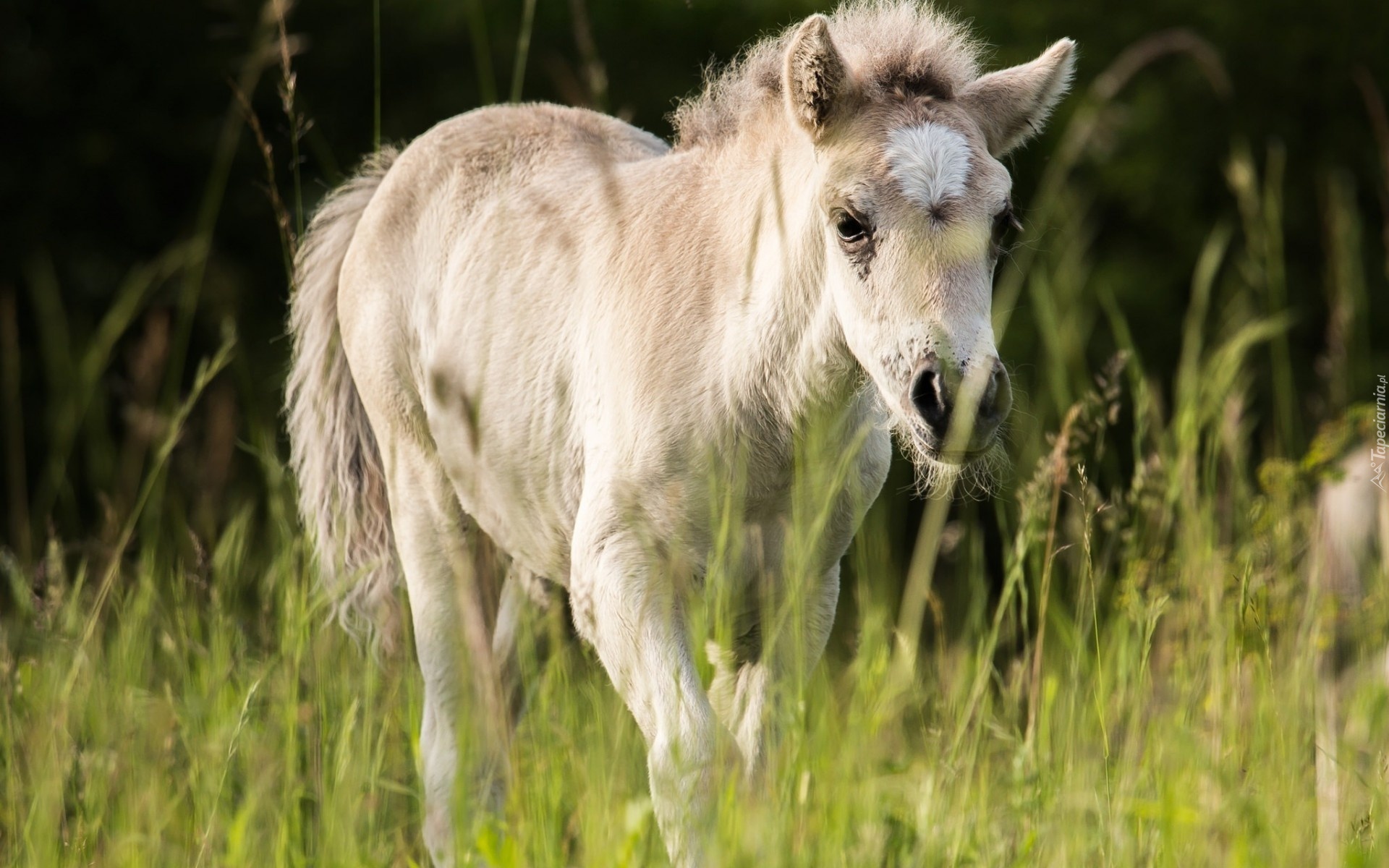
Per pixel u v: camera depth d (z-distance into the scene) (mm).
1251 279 16641
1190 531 12125
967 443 9164
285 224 13672
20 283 29484
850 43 10938
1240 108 30859
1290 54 30922
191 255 15586
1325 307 29781
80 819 10047
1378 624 11672
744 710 10922
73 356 26984
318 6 30734
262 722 11156
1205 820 9297
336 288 14727
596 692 10945
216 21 30500
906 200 9430
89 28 30578
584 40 13688
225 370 28609
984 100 10516
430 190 13789
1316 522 13016
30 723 10977
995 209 9477
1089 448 27016
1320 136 31250
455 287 13078
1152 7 31203
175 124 30578
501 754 12070
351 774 9703
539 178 13062
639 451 10844
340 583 11531
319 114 30844
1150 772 10305
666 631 10328
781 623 9859
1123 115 15219
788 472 10883
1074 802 9562
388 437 13805
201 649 11336
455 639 13312
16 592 12359
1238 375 18344
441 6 29969
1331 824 9750
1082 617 10961
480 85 30297
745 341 10609
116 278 30203
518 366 12336
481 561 13656
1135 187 30016
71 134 30281
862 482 11164
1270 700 10547
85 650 11062
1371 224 31016
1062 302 20266
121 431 26672
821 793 9086
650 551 10609
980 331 9258
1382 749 10297
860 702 9930
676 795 9078
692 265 11102
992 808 10867
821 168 10102
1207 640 11391
